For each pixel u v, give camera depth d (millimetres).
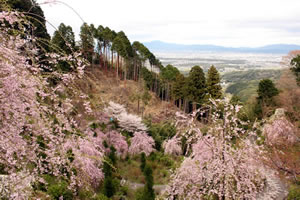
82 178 3506
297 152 7188
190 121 6699
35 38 2865
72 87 3268
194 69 29109
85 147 6801
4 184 2904
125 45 39062
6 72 2611
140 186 11086
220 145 6059
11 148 2736
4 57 2568
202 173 6270
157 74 46031
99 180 8867
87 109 3551
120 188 10156
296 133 8109
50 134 3133
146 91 33625
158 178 11961
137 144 15422
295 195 6641
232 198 5887
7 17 2543
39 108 2914
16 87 2650
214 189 5895
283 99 16047
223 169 5734
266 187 7246
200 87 28828
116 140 15289
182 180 7199
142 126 18547
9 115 2670
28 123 2932
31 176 3201
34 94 2879
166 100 39469
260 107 19875
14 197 2912
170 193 7633
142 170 12594
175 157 14336
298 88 17594
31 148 3080
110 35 36719
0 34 2689
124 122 18125
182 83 32344
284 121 8523
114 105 16656
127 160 14273
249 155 6227
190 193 6438
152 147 16578
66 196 6133
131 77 44094
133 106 29281
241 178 6105
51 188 6051
